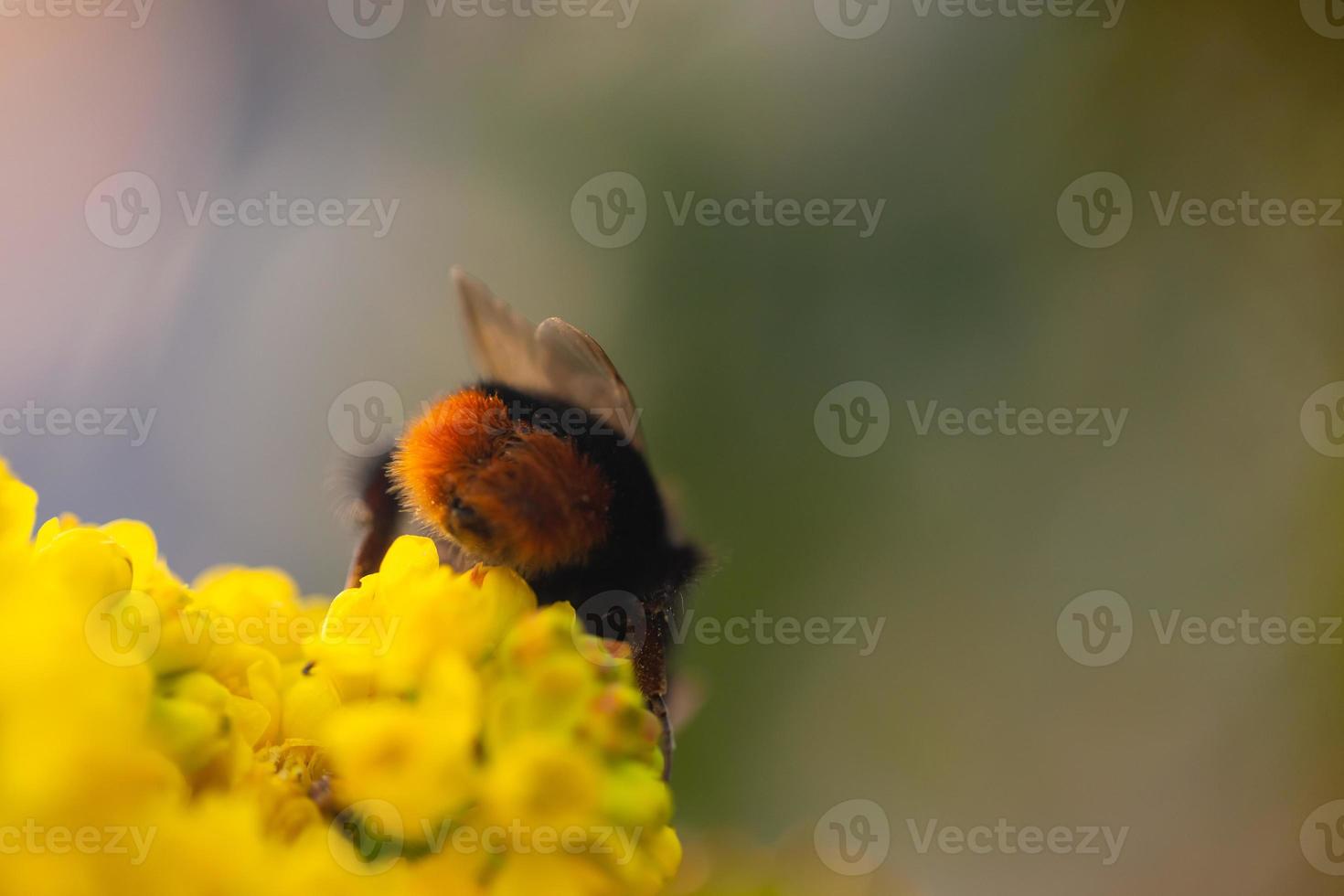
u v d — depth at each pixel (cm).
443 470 23
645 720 22
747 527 30
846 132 32
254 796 21
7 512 21
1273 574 34
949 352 32
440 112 31
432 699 21
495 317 23
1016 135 32
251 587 22
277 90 30
